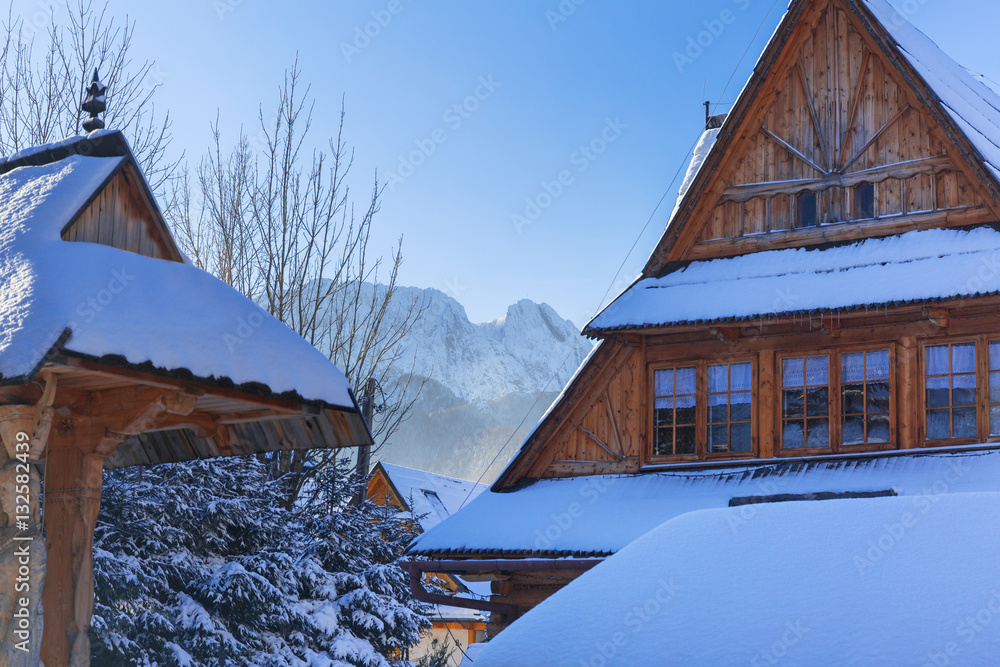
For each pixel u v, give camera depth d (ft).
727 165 49.98
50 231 25.13
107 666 43.06
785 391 46.62
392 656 60.08
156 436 32.96
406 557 47.19
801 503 23.18
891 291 42.83
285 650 51.85
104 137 27.96
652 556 23.07
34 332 21.71
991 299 40.96
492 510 48.83
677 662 19.81
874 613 19.16
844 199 47.14
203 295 26.11
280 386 25.98
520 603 49.44
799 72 48.83
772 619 19.95
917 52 51.67
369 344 69.87
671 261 50.93
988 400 42.16
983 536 20.12
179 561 48.11
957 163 44.62
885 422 44.29
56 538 26.73
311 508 61.87
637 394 49.70
